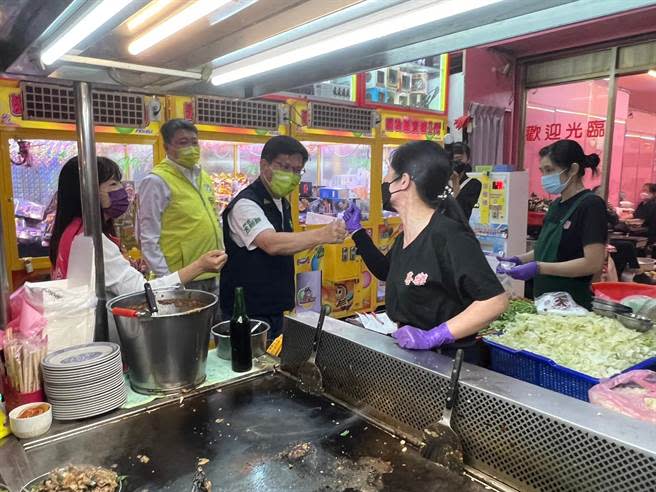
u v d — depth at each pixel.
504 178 4.34
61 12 1.02
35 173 3.08
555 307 2.05
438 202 1.49
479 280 1.35
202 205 2.92
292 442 1.16
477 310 1.34
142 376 1.39
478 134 5.69
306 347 1.46
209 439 1.17
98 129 3.21
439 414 1.12
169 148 2.86
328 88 4.37
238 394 1.41
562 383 1.58
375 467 1.06
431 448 1.09
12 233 2.98
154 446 1.14
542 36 5.19
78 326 1.39
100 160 1.73
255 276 2.38
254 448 1.13
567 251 2.60
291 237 2.22
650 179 7.14
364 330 1.42
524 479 0.98
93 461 1.08
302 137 4.20
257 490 0.98
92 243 1.45
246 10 1.03
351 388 1.33
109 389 1.28
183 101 3.55
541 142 6.11
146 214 2.78
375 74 4.70
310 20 1.08
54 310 1.34
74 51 1.24
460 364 1.07
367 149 4.76
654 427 0.88
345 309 4.66
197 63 1.41
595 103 5.57
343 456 1.10
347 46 1.15
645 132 6.96
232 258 2.43
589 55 5.46
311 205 4.44
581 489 0.89
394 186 1.52
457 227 1.42
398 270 1.54
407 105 5.02
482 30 1.12
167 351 1.36
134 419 1.26
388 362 1.22
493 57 5.73
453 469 1.05
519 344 1.76
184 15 1.02
